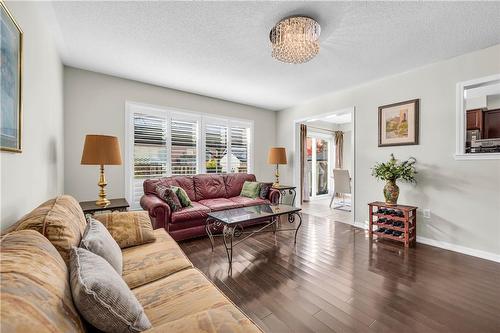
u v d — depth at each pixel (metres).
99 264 0.96
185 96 4.12
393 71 3.22
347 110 4.00
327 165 7.43
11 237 0.86
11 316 0.49
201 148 4.32
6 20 1.19
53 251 0.90
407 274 2.18
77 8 1.92
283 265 2.38
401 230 2.94
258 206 3.24
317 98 4.53
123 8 1.93
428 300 1.77
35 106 1.75
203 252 2.72
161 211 2.89
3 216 1.21
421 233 3.10
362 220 3.79
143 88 3.68
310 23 2.03
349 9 1.91
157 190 3.28
